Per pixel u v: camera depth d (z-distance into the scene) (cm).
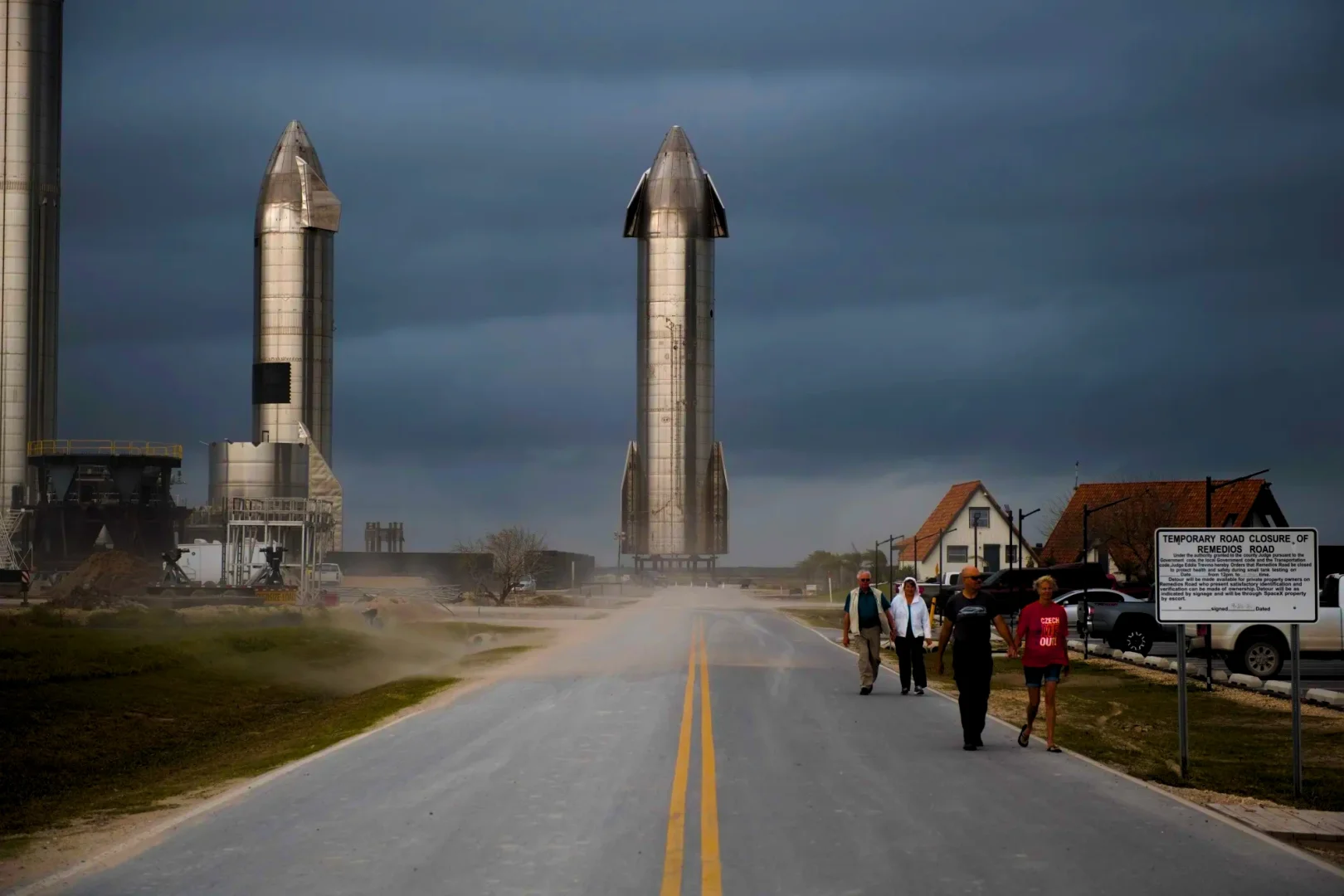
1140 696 2997
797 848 1198
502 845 1214
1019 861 1150
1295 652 1650
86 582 8719
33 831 1420
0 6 16375
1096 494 9719
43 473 12225
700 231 18288
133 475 12050
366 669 4575
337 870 1116
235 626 5772
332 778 1595
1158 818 1354
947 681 3180
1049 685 1884
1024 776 1623
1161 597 1689
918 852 1184
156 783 2020
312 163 18438
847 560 17412
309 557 11188
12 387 16100
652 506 18162
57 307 16700
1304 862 1159
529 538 12562
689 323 18200
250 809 1397
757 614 8100
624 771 1648
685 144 18675
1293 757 1747
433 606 8094
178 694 3747
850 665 3612
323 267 18100
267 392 17788
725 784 1549
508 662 3991
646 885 1059
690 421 18188
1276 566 1669
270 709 3666
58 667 3953
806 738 1980
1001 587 5872
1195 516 9112
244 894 1038
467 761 1738
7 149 16300
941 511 12338
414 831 1275
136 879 1091
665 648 4388
